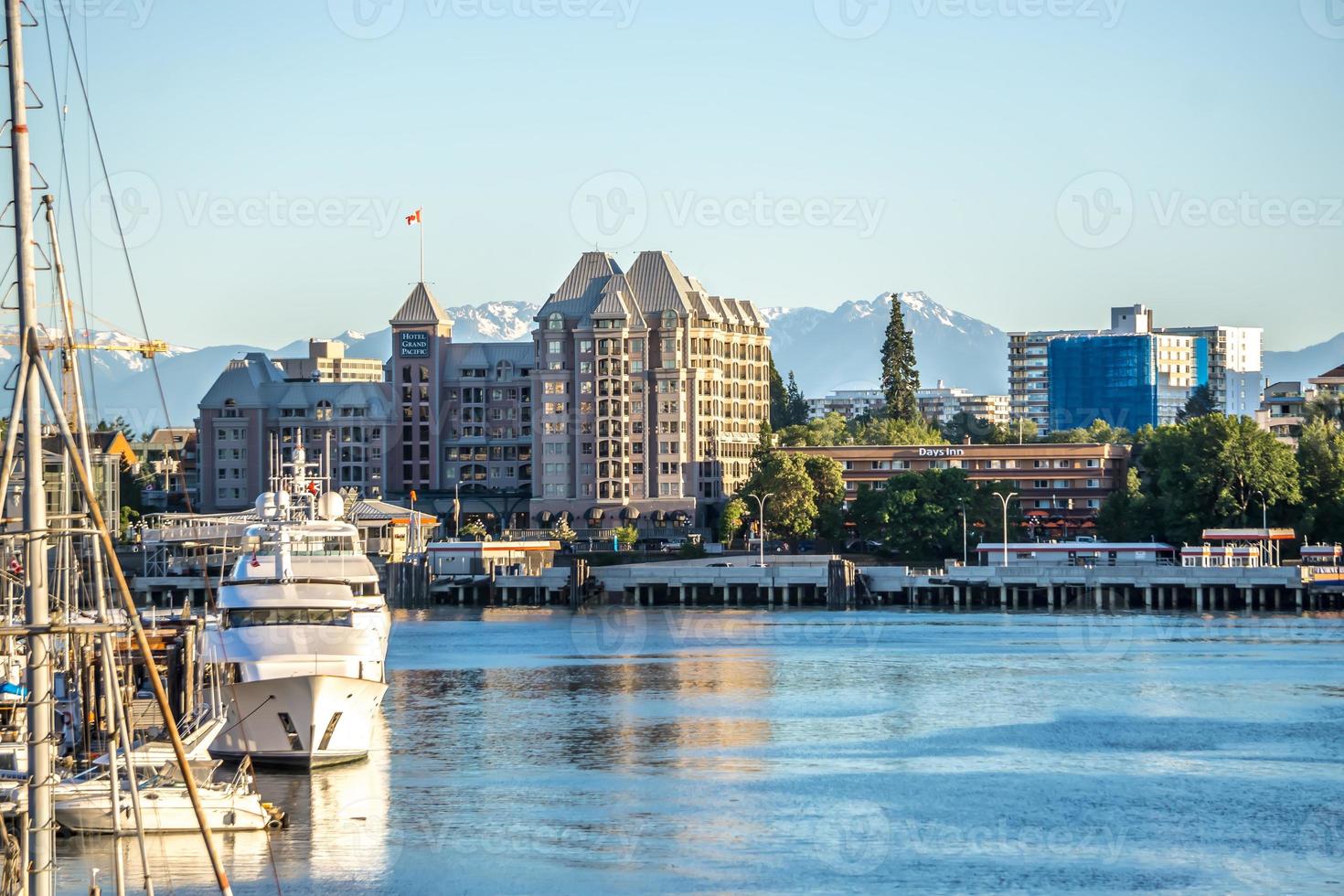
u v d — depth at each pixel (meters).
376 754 96.94
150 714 91.12
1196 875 72.19
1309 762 96.31
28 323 40.78
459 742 101.62
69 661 79.56
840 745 101.62
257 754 88.50
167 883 67.25
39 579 41.38
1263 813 83.25
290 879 69.19
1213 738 104.38
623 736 104.62
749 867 72.75
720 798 85.88
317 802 82.31
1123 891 69.81
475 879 70.06
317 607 93.44
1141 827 80.38
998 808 84.06
